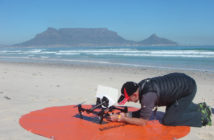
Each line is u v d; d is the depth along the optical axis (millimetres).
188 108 4500
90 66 17578
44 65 19328
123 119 4332
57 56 34406
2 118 4727
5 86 8367
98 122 4496
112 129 4152
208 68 15234
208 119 4512
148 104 3975
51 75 11844
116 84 9273
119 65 18047
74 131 4023
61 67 17125
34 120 4570
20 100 6289
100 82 9703
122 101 4023
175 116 4309
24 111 5250
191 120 4457
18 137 3799
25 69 15469
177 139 3844
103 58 26812
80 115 4695
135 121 4238
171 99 4117
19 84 8875
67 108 5461
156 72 13422
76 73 12945
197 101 6742
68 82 9594
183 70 14297
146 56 28062
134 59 24000
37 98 6609
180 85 4055
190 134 4074
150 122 4590
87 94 7285
